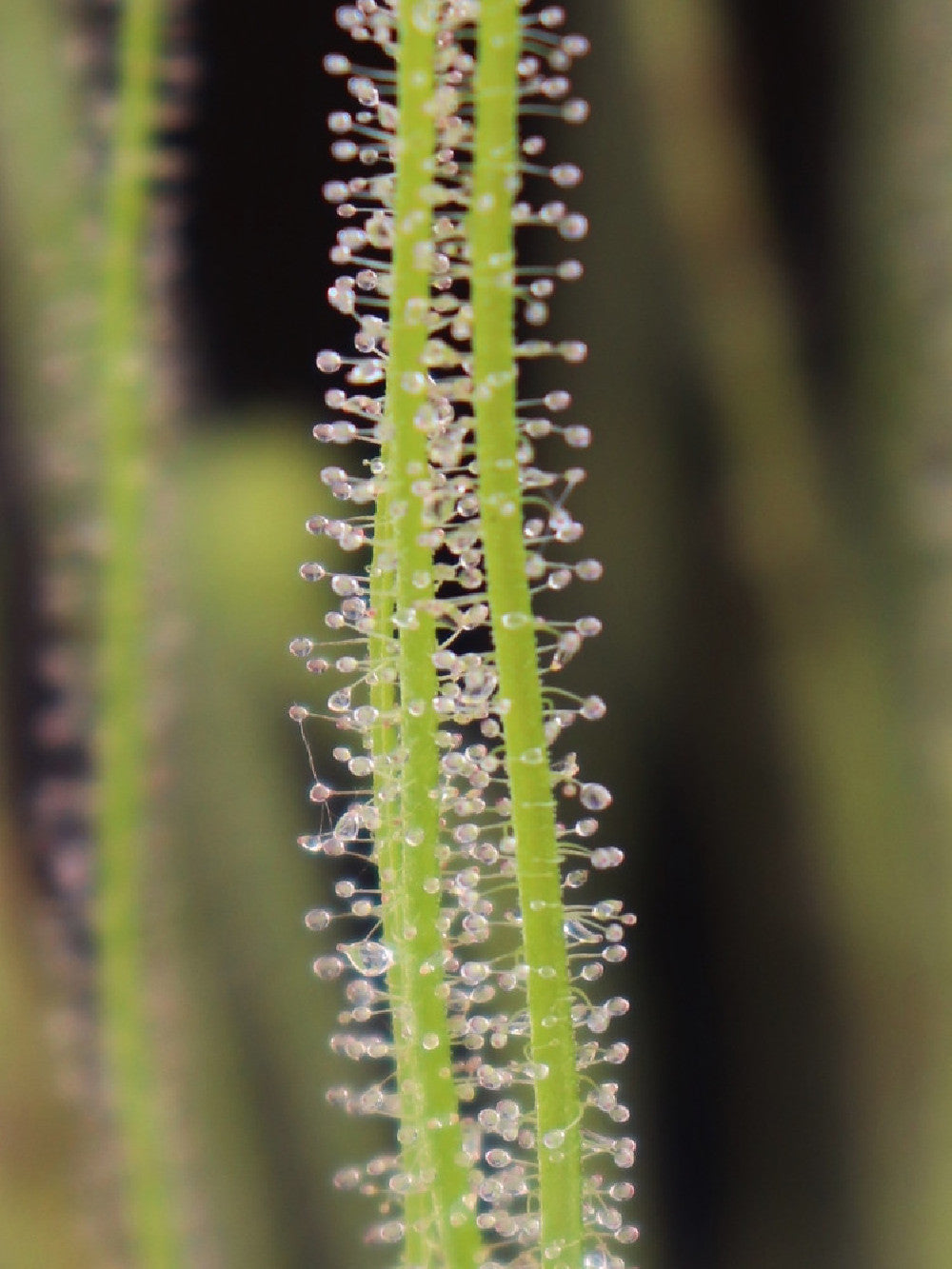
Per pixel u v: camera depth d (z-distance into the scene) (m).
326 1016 0.25
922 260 0.24
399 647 0.14
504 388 0.13
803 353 0.25
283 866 0.25
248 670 0.25
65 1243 0.22
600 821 0.26
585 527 0.27
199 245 0.25
